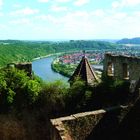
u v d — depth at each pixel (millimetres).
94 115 19719
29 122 33125
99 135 19359
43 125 32844
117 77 35562
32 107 33031
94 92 32031
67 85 34594
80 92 32375
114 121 19656
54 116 32469
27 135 33156
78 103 32000
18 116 33062
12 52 175125
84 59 35906
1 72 33562
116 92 31047
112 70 38312
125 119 19375
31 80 33844
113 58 36250
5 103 32656
